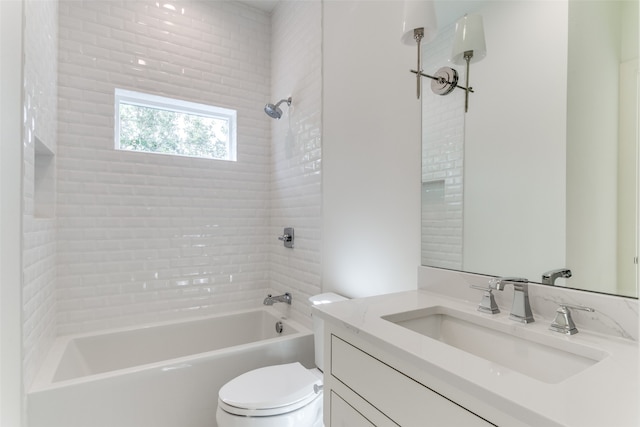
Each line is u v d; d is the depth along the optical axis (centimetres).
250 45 276
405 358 70
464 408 60
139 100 239
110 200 221
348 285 182
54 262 198
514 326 87
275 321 247
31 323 147
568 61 90
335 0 196
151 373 164
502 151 106
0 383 129
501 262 106
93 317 215
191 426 172
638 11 77
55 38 196
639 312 71
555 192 92
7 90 130
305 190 229
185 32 248
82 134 212
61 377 165
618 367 62
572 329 80
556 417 46
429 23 114
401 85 146
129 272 228
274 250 274
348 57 183
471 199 115
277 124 271
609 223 81
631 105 77
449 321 105
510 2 104
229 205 266
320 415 143
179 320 240
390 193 152
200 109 261
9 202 130
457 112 121
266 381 145
